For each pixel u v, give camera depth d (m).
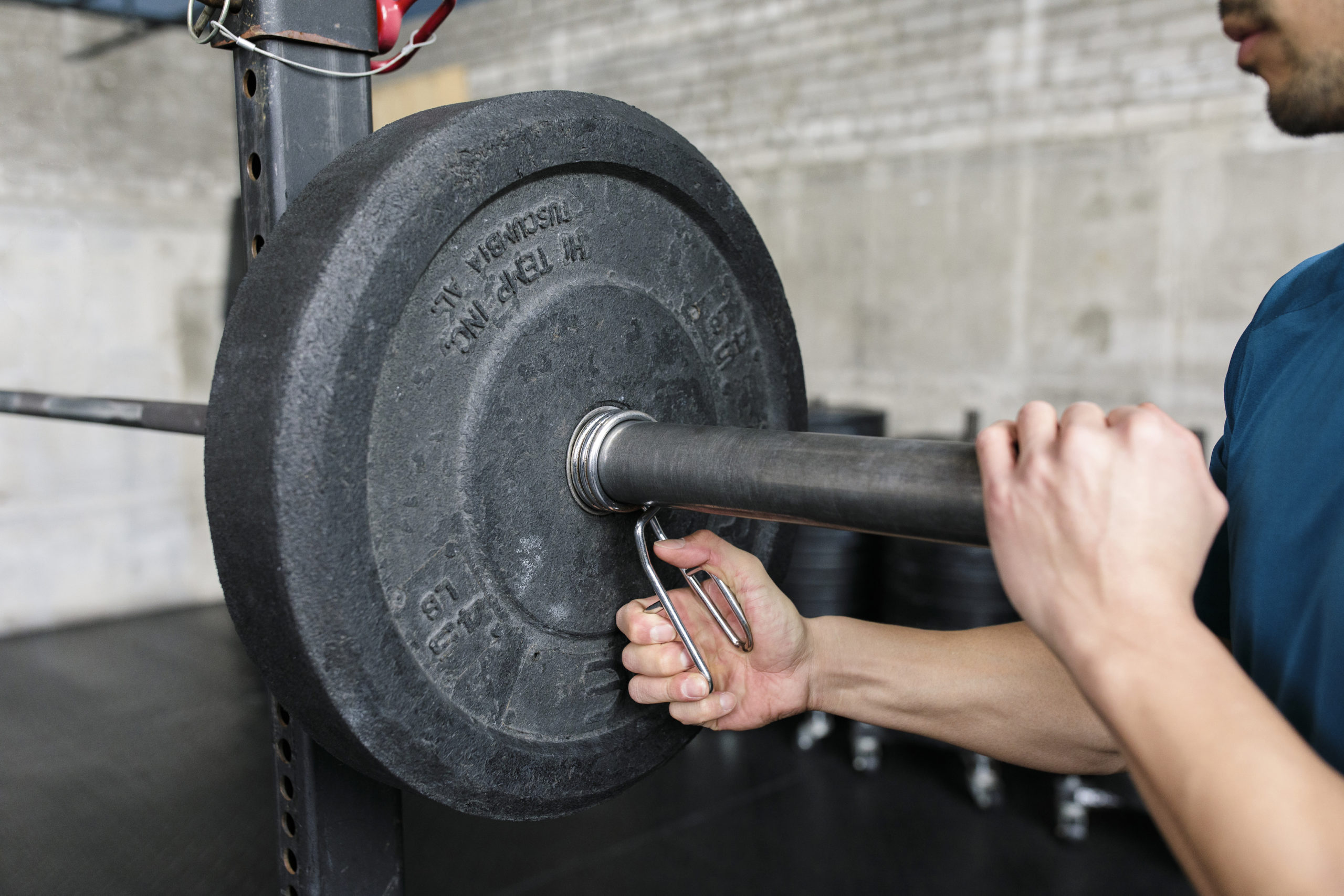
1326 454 0.62
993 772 3.02
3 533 4.81
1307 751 0.43
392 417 0.62
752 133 4.90
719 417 0.85
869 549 3.40
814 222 4.72
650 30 5.19
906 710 0.86
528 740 0.71
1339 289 0.69
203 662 4.43
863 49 4.45
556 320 0.71
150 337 5.13
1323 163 3.36
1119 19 3.76
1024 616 0.49
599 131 0.70
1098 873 2.61
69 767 3.32
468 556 0.67
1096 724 0.81
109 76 4.90
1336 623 0.56
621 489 0.71
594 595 0.76
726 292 0.84
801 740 3.44
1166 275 3.74
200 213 5.25
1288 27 0.62
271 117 0.70
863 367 4.62
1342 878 0.39
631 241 0.76
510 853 2.73
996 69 4.09
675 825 2.89
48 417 1.31
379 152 0.61
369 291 0.58
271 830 2.88
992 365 4.22
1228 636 0.80
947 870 2.63
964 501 0.54
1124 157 3.80
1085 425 0.48
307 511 0.57
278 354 0.57
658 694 0.75
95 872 2.65
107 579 5.12
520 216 0.68
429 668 0.65
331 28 0.71
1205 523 0.47
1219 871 0.42
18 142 4.66
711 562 0.81
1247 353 0.76
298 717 0.65
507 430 0.68
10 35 4.59
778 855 2.71
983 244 4.19
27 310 4.75
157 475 5.25
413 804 3.04
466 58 6.03
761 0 4.76
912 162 4.37
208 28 0.71
